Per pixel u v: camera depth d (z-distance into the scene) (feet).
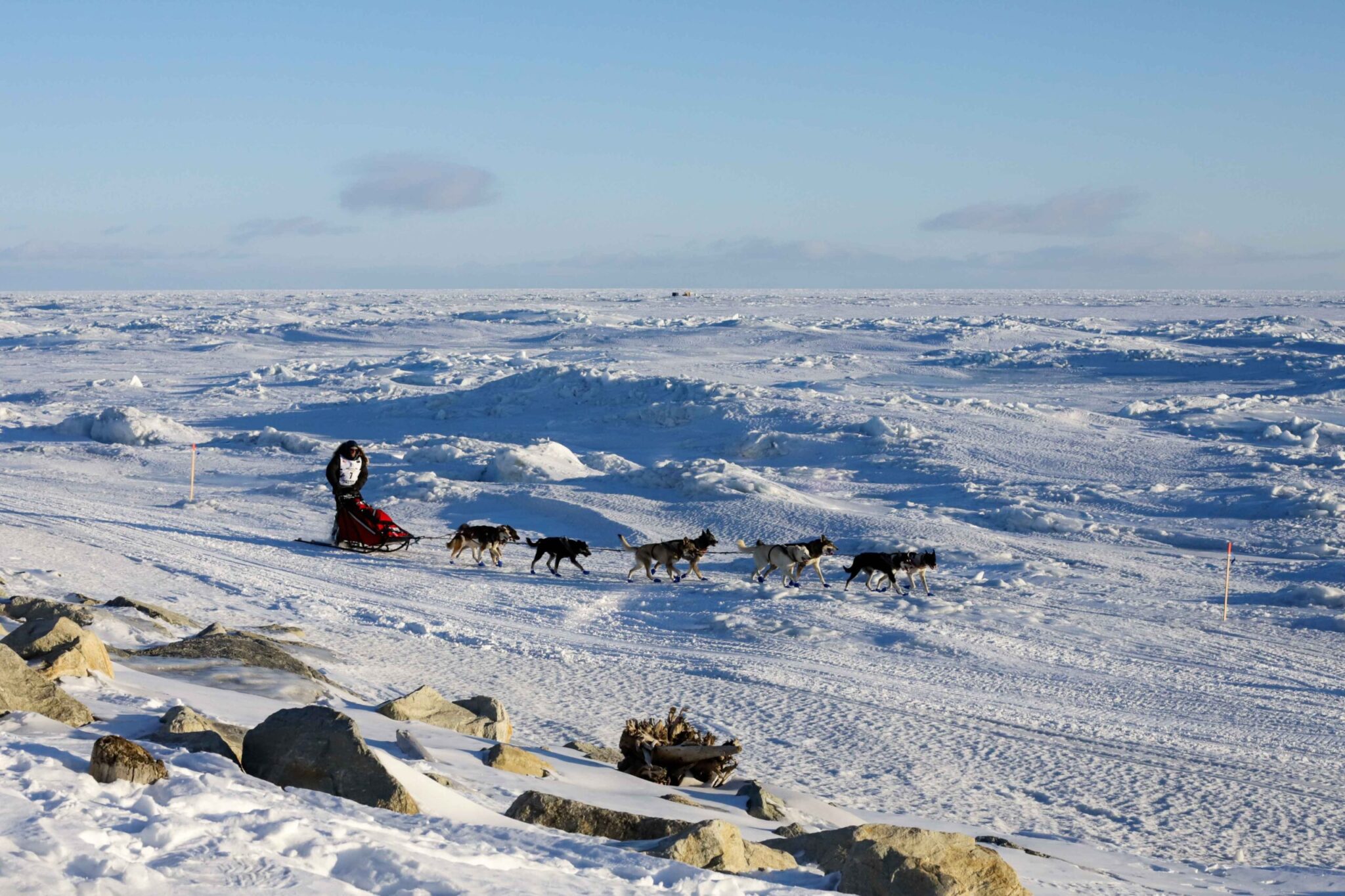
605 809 21.94
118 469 144.15
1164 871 31.37
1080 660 62.39
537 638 63.62
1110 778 43.04
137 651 40.93
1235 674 60.18
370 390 251.80
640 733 33.50
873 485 132.67
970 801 39.22
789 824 27.20
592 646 62.49
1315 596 78.18
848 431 163.22
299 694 36.45
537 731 42.45
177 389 265.34
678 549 83.41
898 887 18.20
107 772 15.84
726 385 197.67
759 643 64.23
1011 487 126.31
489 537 88.89
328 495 119.96
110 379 287.48
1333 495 114.93
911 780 41.19
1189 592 82.28
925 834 19.47
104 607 51.78
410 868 13.78
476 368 298.97
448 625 65.00
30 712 21.86
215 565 78.84
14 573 64.28
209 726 23.18
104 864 12.13
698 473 123.03
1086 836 36.04
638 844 19.12
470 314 587.27
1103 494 122.31
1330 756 46.75
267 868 13.03
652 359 329.31
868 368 286.87
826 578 86.22
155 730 22.57
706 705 50.34
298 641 54.19
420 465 144.05
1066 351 314.76
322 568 82.84
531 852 16.42
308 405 225.56
